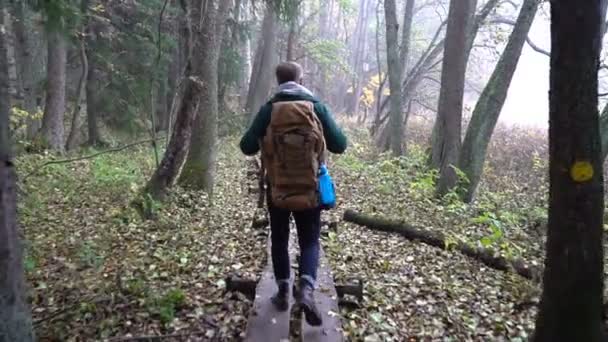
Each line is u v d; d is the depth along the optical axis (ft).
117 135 59.21
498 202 30.94
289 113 11.40
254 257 19.35
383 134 62.75
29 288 15.87
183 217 25.52
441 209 28.25
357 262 19.07
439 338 13.44
